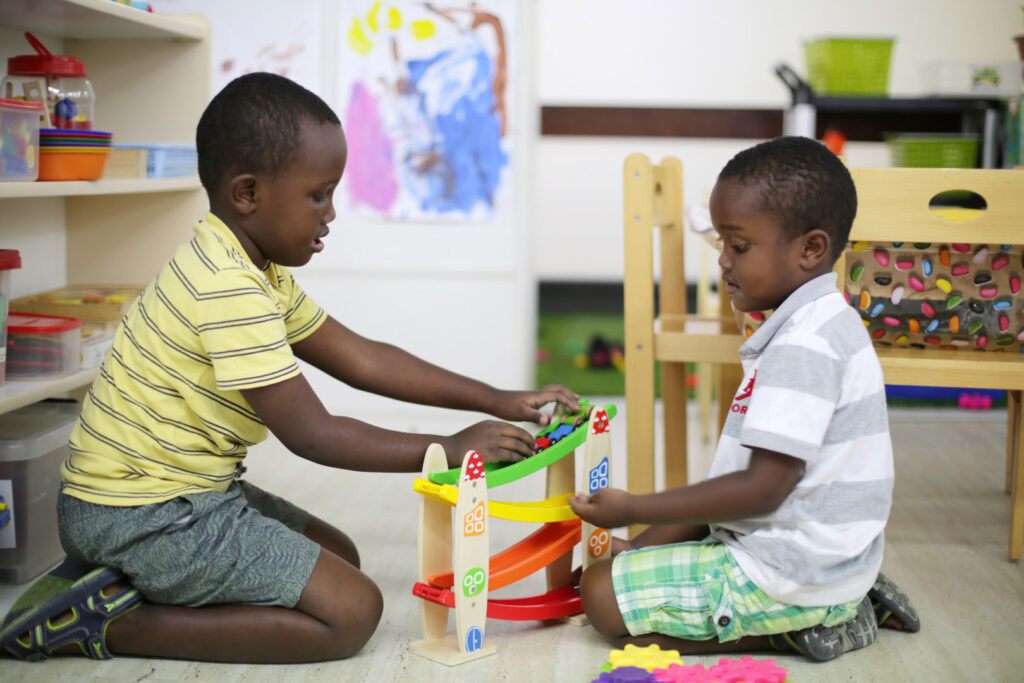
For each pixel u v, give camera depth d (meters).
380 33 2.52
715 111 3.55
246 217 1.25
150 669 1.25
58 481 1.56
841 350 1.19
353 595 1.26
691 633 1.26
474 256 2.59
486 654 1.29
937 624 1.40
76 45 1.94
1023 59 2.38
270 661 1.26
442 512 1.32
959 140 2.78
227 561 1.24
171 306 1.24
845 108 2.89
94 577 1.24
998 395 2.96
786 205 1.19
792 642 1.28
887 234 1.55
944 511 1.93
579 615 1.41
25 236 1.81
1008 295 1.62
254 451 2.33
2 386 1.44
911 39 3.49
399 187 2.57
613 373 3.81
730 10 3.58
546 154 3.87
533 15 2.53
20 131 1.36
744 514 1.17
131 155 1.69
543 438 1.37
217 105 1.22
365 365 1.49
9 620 1.28
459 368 2.63
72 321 1.56
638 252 1.70
